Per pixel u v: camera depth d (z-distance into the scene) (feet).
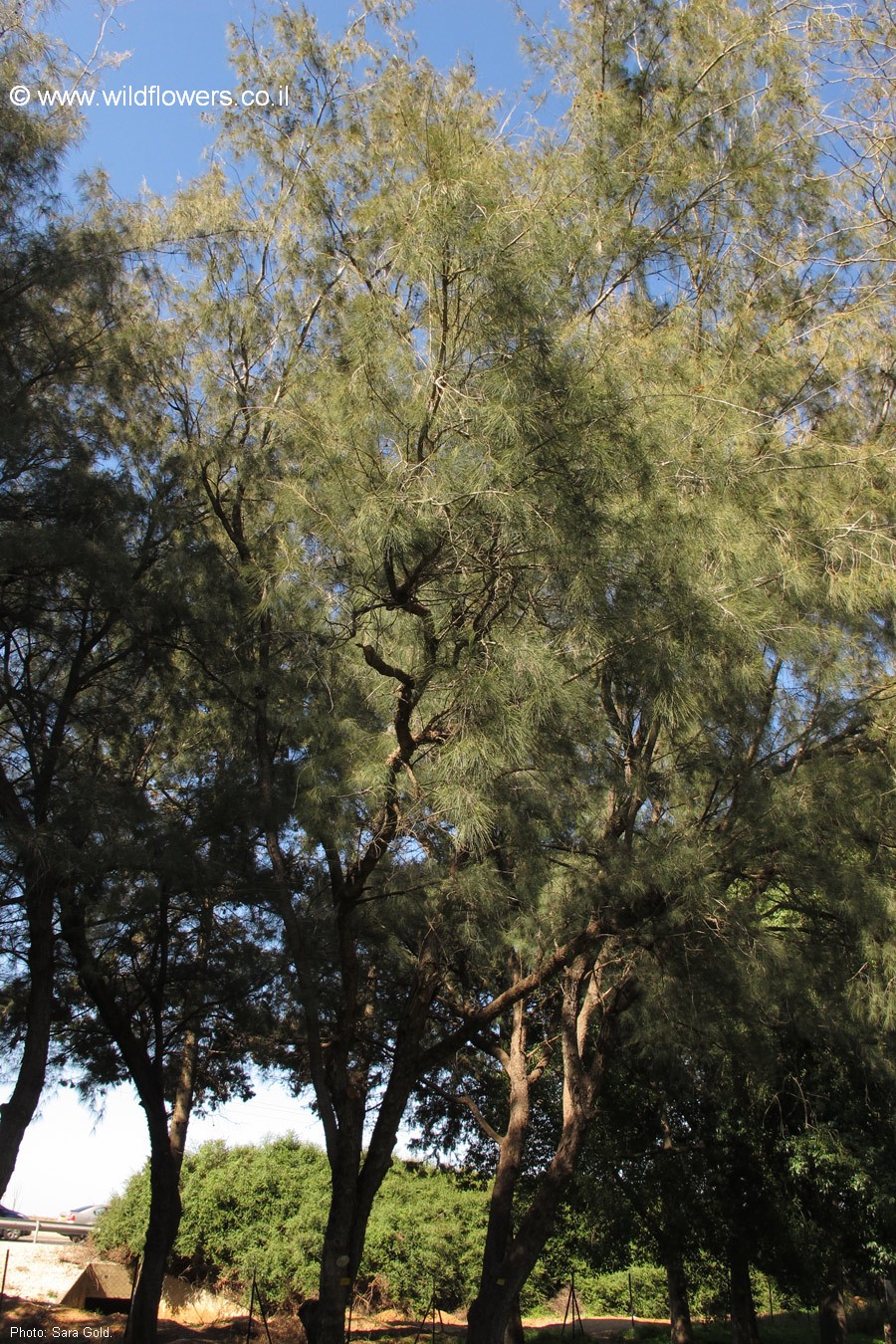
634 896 24.35
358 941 31.42
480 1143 51.93
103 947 32.48
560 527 19.34
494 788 21.39
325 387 23.39
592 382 20.10
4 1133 25.53
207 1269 72.43
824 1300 50.16
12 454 26.61
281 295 31.19
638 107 28.76
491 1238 36.17
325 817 23.50
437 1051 26.86
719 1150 44.55
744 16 29.32
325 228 30.27
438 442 20.39
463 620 21.47
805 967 26.89
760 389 26.04
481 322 19.85
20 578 26.63
